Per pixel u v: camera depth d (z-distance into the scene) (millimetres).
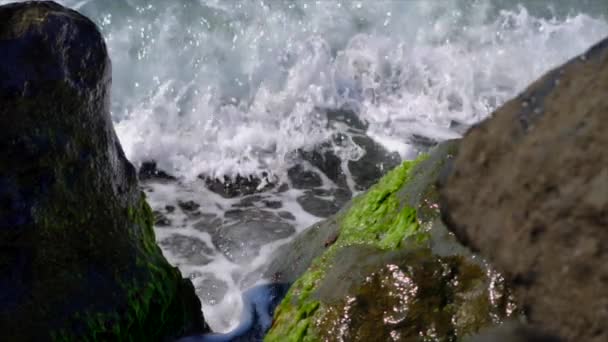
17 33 3438
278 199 6145
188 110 7164
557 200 2893
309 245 4246
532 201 2969
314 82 7371
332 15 7957
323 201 6125
